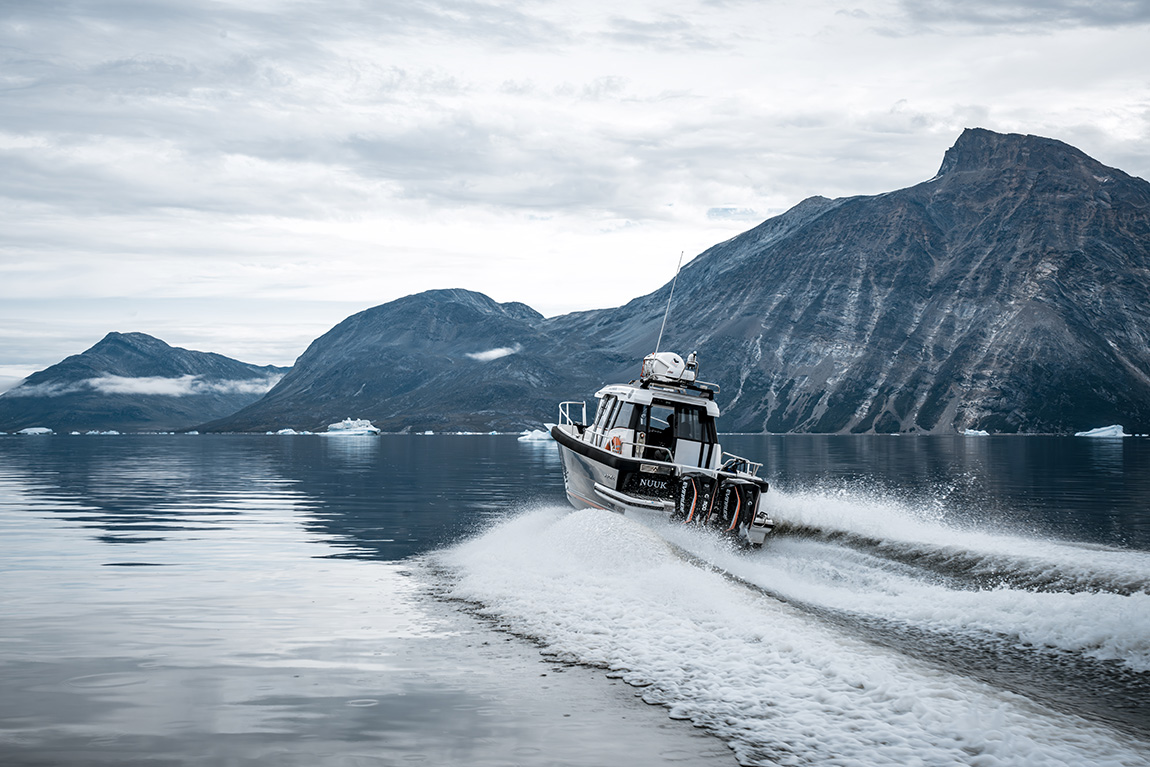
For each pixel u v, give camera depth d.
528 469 58.56
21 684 8.89
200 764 6.72
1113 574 13.62
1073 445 152.75
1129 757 6.50
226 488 39.25
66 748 7.05
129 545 19.81
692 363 22.56
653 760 6.73
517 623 11.27
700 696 8.15
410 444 150.50
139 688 8.77
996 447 138.50
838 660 8.80
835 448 133.88
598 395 24.91
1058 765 6.34
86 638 10.91
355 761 6.80
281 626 11.55
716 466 22.08
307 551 18.84
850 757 6.62
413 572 15.98
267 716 7.90
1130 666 9.11
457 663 9.58
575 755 6.88
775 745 6.92
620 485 19.89
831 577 14.48
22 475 49.72
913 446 147.38
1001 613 10.70
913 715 7.44
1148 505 31.72
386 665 9.57
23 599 13.50
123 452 96.31
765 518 17.94
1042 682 8.59
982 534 18.39
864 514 20.20
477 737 7.31
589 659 9.54
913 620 11.05
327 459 77.06
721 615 10.73
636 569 13.54
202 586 14.59
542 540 16.12
